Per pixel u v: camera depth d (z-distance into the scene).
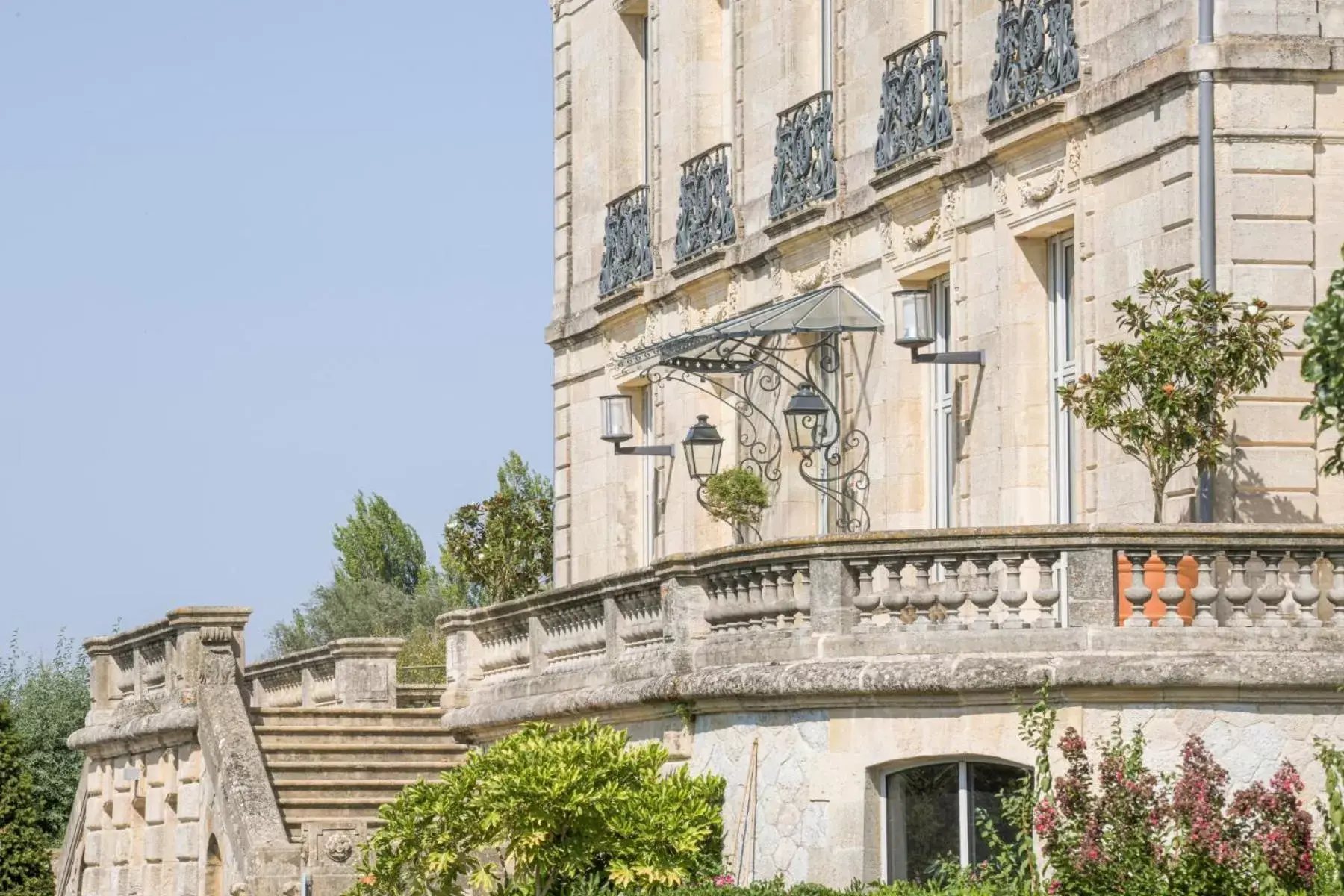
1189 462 24.48
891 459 31.19
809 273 33.28
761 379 34.50
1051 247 28.50
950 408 30.61
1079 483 26.89
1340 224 25.20
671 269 36.88
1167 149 25.58
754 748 24.30
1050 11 27.69
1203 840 20.44
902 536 23.03
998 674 22.14
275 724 35.31
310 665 39.75
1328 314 19.75
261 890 30.64
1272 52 25.06
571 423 40.81
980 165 29.06
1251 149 25.11
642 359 34.06
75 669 58.06
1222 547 22.08
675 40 37.25
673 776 24.89
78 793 42.09
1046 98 27.59
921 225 30.59
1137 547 22.16
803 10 33.97
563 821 24.66
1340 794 20.75
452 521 53.16
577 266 40.84
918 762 23.03
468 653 32.75
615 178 39.28
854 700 23.17
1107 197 26.72
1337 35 25.30
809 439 33.31
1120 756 21.31
